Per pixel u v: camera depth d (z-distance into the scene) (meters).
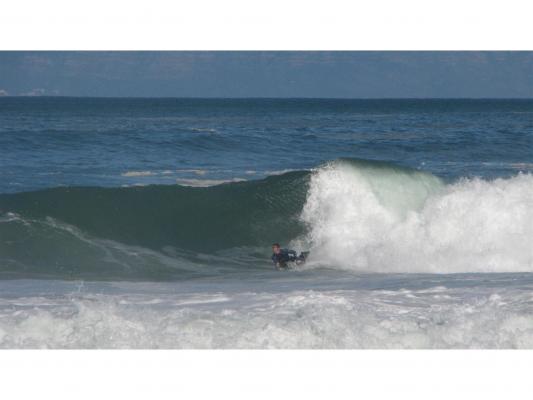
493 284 47.75
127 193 66.81
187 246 64.81
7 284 50.19
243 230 67.12
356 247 64.25
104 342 34.06
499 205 61.78
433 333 35.09
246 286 50.09
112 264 58.16
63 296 44.47
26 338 34.31
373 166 71.06
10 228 60.97
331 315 37.16
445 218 62.38
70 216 64.25
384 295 43.25
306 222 68.38
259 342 34.16
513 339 34.62
